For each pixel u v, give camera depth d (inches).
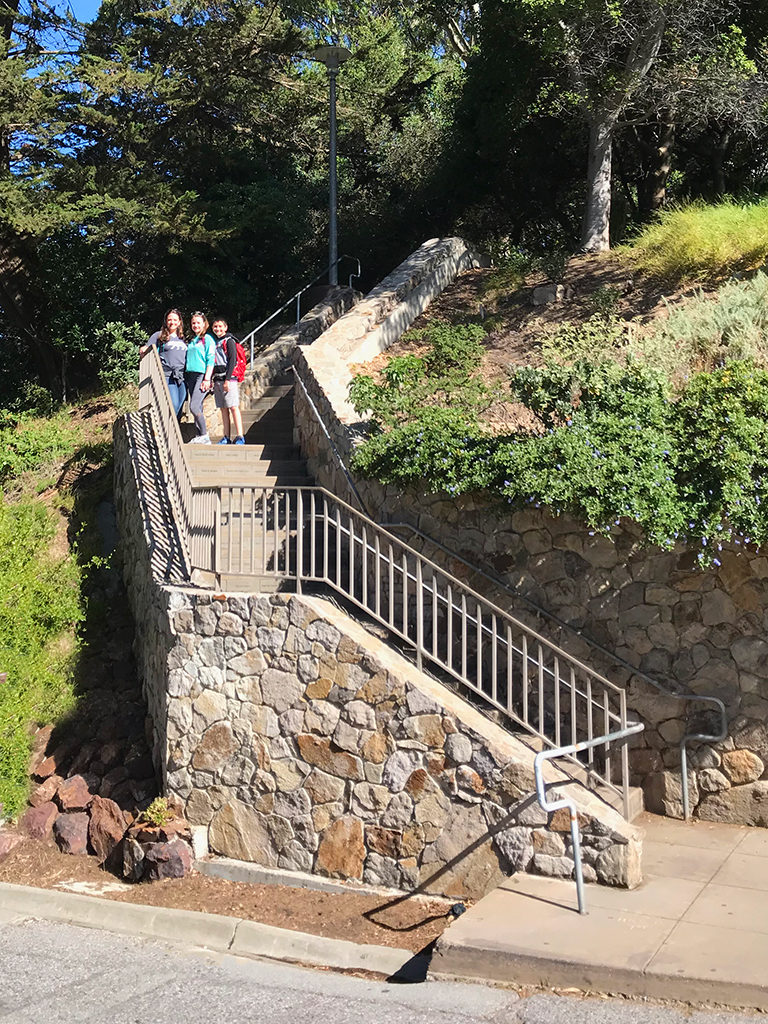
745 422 291.9
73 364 755.4
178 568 363.6
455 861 274.7
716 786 292.7
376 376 501.7
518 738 289.6
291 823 299.9
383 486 354.9
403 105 939.3
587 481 294.7
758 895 240.8
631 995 203.3
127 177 712.4
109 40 776.3
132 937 273.4
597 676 275.9
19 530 461.4
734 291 431.8
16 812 348.8
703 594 294.0
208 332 522.0
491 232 951.0
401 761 283.9
